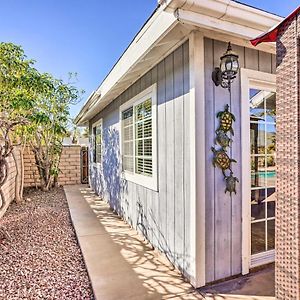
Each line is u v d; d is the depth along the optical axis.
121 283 2.80
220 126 2.84
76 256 3.62
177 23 2.46
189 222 2.84
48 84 6.07
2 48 5.43
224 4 2.41
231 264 2.89
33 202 7.34
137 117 4.61
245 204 2.98
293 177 1.86
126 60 3.96
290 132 1.88
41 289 2.73
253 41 2.23
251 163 3.13
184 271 2.94
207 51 2.79
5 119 4.84
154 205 3.81
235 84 2.95
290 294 1.87
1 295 2.61
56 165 10.06
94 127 9.16
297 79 1.83
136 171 4.70
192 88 2.75
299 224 1.82
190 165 2.80
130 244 4.00
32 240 4.25
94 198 7.96
